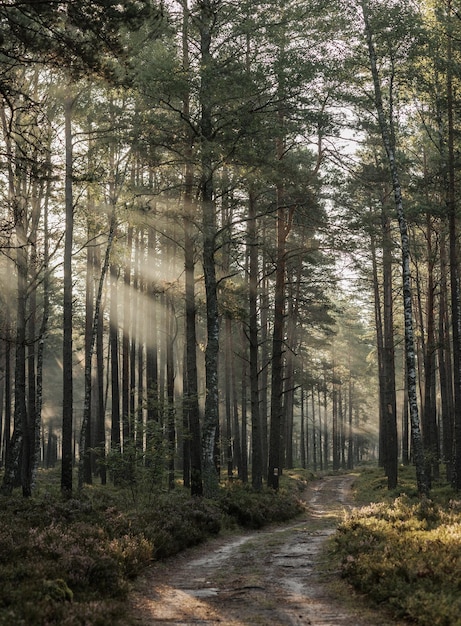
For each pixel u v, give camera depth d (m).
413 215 27.28
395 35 21.02
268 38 19.64
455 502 16.20
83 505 16.25
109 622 7.76
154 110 22.22
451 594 8.09
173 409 21.47
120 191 23.58
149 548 12.51
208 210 21.22
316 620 8.12
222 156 20.72
